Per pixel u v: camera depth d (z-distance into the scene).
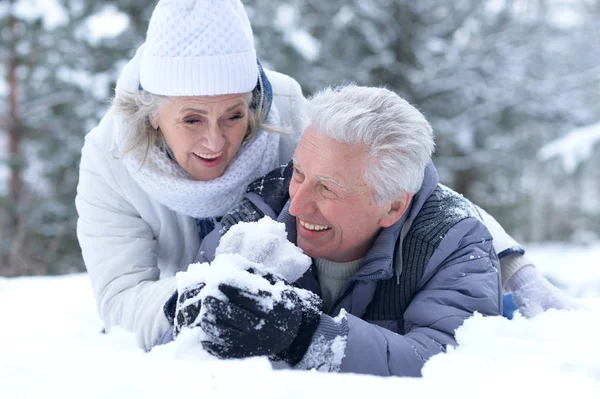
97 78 7.12
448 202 1.69
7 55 7.28
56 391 0.97
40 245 6.47
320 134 1.50
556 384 1.07
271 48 7.21
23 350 1.13
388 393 0.99
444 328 1.47
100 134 2.00
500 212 9.28
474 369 1.15
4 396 0.96
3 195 6.72
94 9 7.09
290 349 1.30
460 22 8.55
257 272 1.32
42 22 6.99
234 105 1.82
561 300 1.88
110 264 1.91
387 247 1.57
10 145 7.45
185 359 1.20
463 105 8.36
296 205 1.53
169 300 1.51
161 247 2.11
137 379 1.01
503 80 8.52
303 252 1.58
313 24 8.16
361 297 1.62
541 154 6.54
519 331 1.40
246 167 1.93
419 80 8.05
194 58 1.75
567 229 11.82
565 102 8.67
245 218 1.71
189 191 1.88
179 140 1.83
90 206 1.99
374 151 1.48
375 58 8.01
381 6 8.24
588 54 9.84
